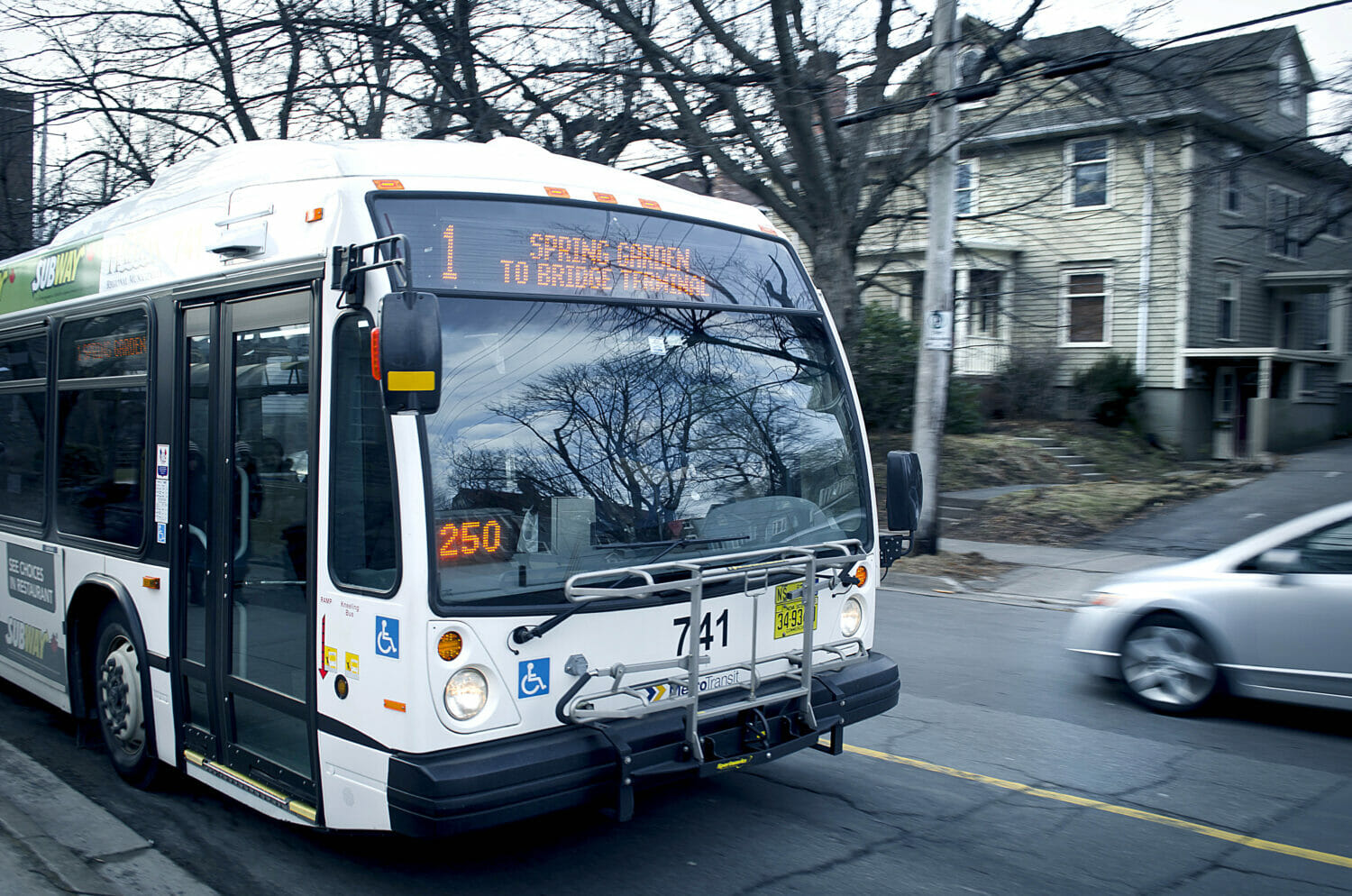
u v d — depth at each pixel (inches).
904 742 283.4
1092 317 1059.3
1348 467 897.5
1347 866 204.7
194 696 215.9
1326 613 281.3
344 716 172.7
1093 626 328.5
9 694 334.6
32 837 207.6
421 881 195.9
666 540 188.9
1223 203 1059.9
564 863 203.8
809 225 676.1
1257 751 276.5
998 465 874.1
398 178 180.9
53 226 855.7
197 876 197.0
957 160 595.5
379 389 165.9
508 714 168.2
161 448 224.7
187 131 757.3
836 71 650.8
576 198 196.1
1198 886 195.3
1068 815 230.7
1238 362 1092.5
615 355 191.5
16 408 296.8
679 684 185.3
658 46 655.1
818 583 209.0
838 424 224.7
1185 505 751.1
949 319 602.5
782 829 221.0
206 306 211.0
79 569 256.4
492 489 171.6
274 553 191.0
